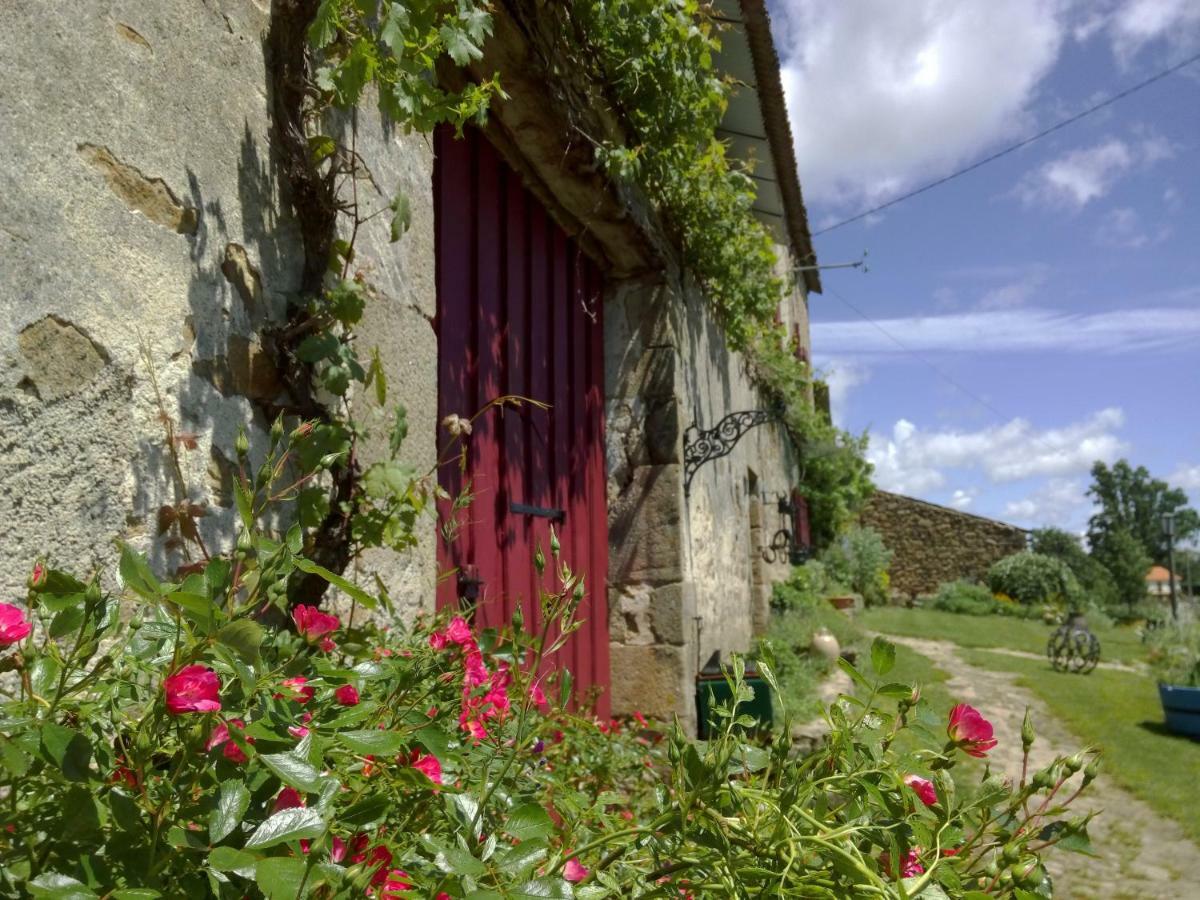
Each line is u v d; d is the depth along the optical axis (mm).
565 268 4281
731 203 5312
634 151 3770
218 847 743
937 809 962
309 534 1768
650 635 4613
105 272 1373
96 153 1373
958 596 20531
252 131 1740
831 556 16531
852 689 7062
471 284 3340
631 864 1025
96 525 1328
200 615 759
